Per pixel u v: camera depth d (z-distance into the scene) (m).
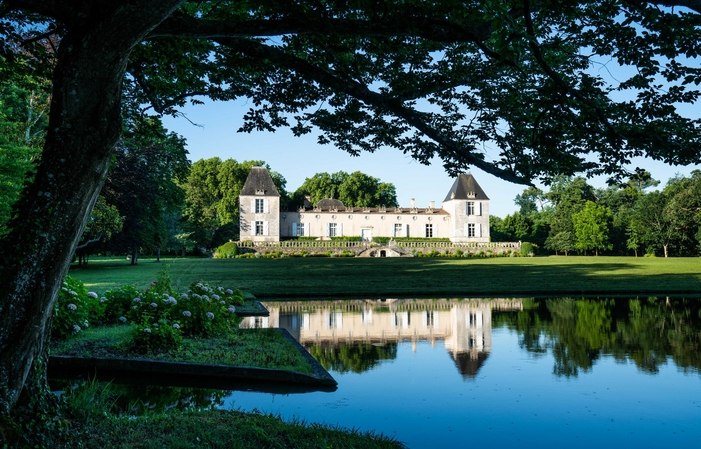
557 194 69.69
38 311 3.84
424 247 59.94
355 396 6.33
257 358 7.57
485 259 46.38
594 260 43.41
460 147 5.44
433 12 4.75
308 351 9.06
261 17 5.86
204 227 62.97
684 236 54.81
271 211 60.91
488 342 9.95
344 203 76.06
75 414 4.63
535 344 9.73
